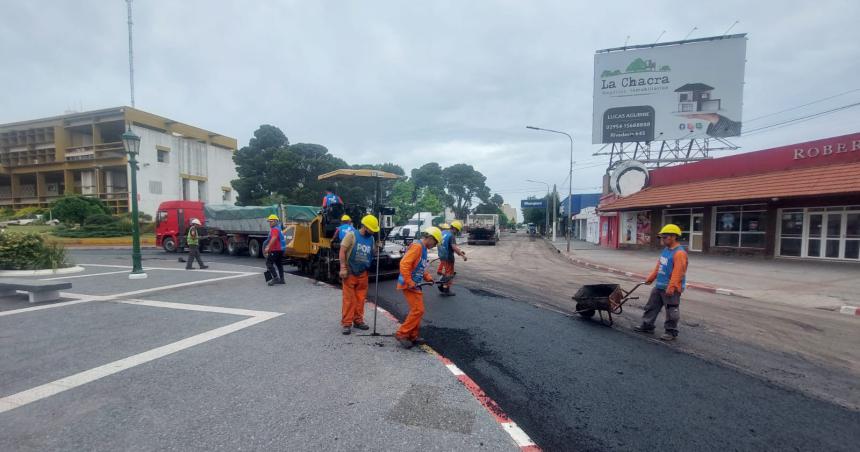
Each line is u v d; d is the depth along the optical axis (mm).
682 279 5828
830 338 6031
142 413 3266
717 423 3471
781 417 3596
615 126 25781
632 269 14422
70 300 7820
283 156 37312
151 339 5262
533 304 8367
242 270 12711
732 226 17828
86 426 3053
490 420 3273
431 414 3340
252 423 3123
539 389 4117
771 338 6016
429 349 5125
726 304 8578
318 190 38688
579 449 3033
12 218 34312
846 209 14266
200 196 40594
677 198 18766
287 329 5832
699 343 5734
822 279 11188
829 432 3348
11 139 37531
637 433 3281
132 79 34375
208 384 3854
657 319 7203
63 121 35656
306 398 3586
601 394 4020
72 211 29000
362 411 3361
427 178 82062
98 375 4047
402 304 8297
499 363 4852
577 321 6941
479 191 88312
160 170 35750
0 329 5711
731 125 23953
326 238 10945
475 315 7344
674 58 24703
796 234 15547
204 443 2832
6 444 2793
